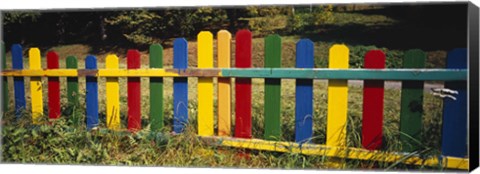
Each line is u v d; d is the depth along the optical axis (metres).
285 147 2.76
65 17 7.48
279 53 2.75
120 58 7.54
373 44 6.75
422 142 2.61
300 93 2.75
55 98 3.51
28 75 3.56
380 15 6.84
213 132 2.98
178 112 3.04
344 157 2.67
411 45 6.07
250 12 7.93
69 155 3.05
